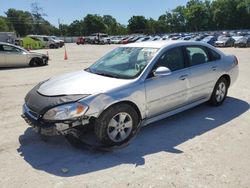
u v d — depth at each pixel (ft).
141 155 13.51
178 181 11.29
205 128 16.70
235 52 79.15
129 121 14.64
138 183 11.23
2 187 11.19
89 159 13.24
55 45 136.67
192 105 18.43
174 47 17.25
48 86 14.98
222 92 20.89
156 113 16.03
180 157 13.23
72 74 16.74
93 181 11.45
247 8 344.49
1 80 35.86
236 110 19.92
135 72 15.40
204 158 13.08
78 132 13.44
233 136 15.51
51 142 15.03
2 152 14.12
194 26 378.32
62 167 12.57
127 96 14.19
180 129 16.57
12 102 23.72
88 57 73.82
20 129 17.13
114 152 13.85
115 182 11.35
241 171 11.93
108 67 16.62
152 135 15.76
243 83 29.32
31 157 13.56
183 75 17.03
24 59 52.03
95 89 13.83
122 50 18.01
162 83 15.80
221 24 359.66
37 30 388.37
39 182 11.48
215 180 11.31
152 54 16.28
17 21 392.47
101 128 13.64
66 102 13.07
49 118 13.01
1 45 50.31
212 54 19.94
